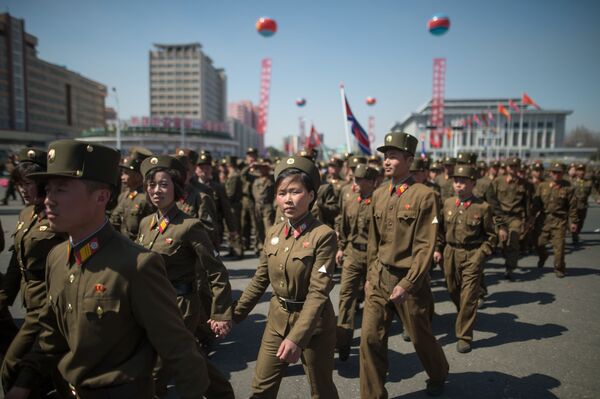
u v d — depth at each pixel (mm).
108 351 1549
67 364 1575
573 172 9711
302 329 1950
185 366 1597
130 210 4320
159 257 1620
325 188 6574
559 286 6098
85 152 1506
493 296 5633
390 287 2807
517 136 73562
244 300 2480
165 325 1570
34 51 92500
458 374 3438
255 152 9211
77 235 1592
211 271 2652
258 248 8328
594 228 11781
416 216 2771
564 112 72875
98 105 117688
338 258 4680
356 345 4105
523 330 4398
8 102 81625
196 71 115312
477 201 4234
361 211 4246
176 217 2836
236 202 8859
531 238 8281
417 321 2793
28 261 2650
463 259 4160
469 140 63562
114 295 1510
